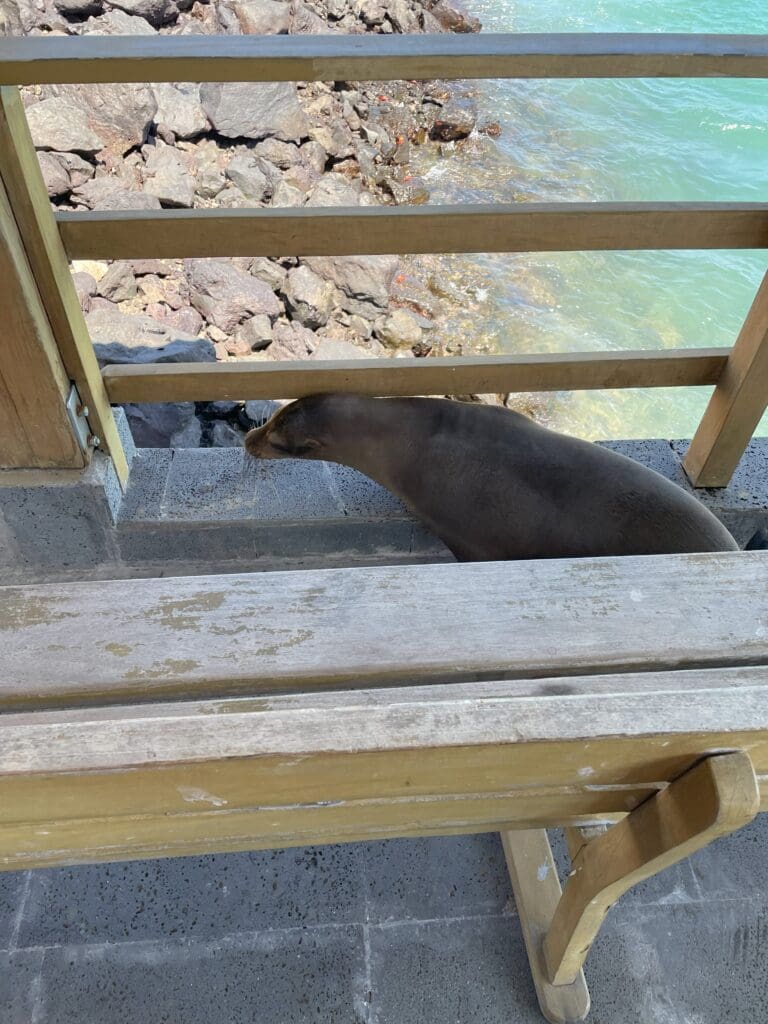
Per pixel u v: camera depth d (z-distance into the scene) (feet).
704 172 22.88
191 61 3.54
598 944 4.02
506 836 4.16
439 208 4.48
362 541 5.69
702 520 4.78
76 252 4.34
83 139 14.53
